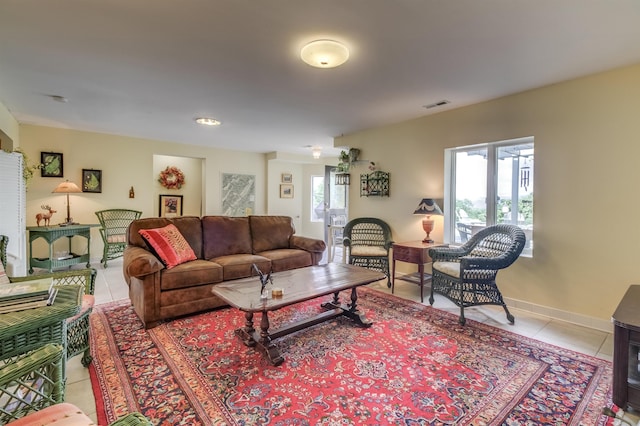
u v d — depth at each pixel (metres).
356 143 5.10
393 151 4.51
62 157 5.10
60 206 5.11
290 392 1.80
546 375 2.00
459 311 3.14
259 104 3.66
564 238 2.92
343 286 2.47
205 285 3.01
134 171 5.77
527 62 2.51
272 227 4.31
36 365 1.03
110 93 3.33
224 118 4.32
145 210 5.90
